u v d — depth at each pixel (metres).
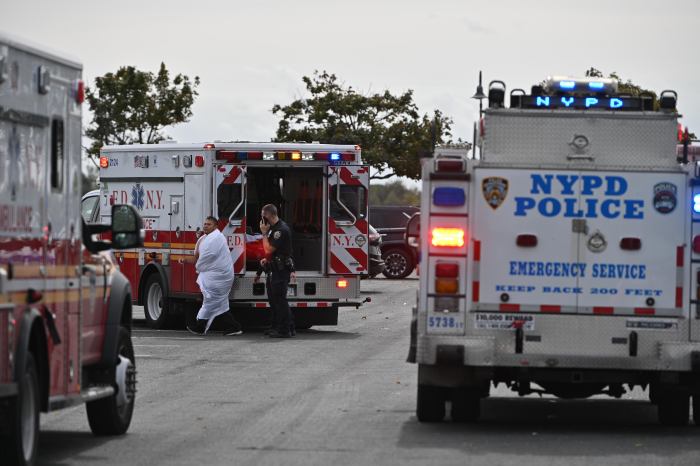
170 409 20.38
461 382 18.16
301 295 34.91
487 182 17.92
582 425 19.08
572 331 17.80
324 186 35.03
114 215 16.53
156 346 30.80
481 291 17.88
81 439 17.39
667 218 17.86
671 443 17.38
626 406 21.44
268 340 32.72
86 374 17.05
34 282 14.01
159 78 80.94
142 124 80.06
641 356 17.75
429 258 17.92
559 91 18.61
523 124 18.08
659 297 17.81
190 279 34.88
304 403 21.14
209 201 34.41
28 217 13.82
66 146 15.19
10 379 13.23
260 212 36.78
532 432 18.23
